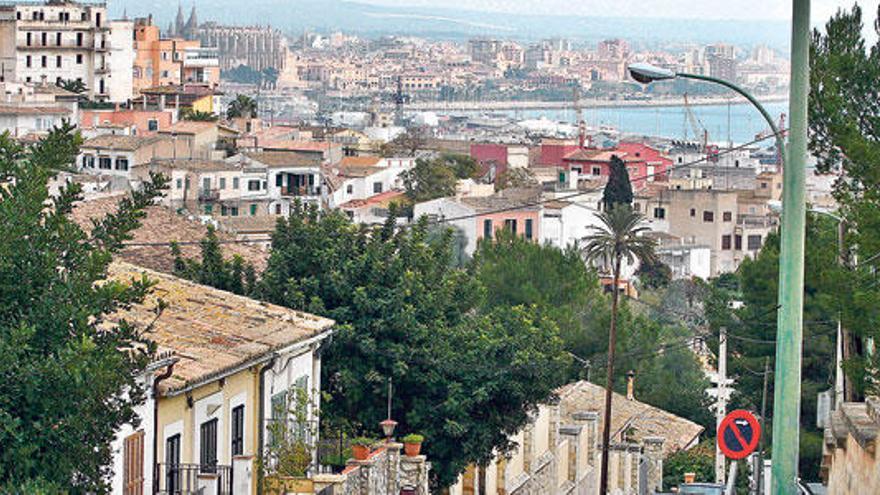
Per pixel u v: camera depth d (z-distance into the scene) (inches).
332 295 2815.0
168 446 1979.6
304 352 2503.7
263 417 2294.5
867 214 2377.0
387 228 2989.7
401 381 2773.1
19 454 1255.5
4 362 1259.8
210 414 2113.7
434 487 2795.3
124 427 1820.9
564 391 4443.9
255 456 2180.1
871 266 2452.0
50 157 1472.7
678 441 4471.0
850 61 2682.1
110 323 2124.8
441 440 2785.4
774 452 1293.1
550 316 5093.5
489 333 2861.7
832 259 2461.9
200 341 2199.8
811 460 3732.8
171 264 3307.1
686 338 5994.1
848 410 1609.3
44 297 1338.6
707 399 5329.7
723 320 4608.8
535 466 3334.2
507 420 2849.4
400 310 2770.7
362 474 2385.6
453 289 2886.3
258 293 2842.0
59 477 1285.7
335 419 2682.1
